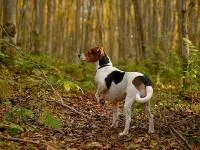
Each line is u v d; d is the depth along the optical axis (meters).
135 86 7.86
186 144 7.29
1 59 13.05
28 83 11.25
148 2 27.44
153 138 7.85
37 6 23.98
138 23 22.55
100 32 31.94
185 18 15.09
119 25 34.19
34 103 9.23
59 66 17.31
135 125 8.95
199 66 12.52
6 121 7.80
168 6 26.77
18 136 7.41
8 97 9.30
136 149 7.20
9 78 11.46
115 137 7.97
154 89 13.91
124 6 32.03
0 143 6.80
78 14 30.73
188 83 12.98
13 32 14.26
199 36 27.00
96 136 8.02
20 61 13.13
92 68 20.53
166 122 8.95
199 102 12.01
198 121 9.09
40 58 16.25
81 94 12.56
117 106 8.70
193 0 21.89
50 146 6.83
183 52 15.19
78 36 30.45
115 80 8.23
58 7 37.00
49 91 11.16
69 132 8.16
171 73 16.61
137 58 26.02
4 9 14.32
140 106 10.20
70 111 9.86
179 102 11.60
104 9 42.22
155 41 25.14
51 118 7.98
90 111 10.50
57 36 37.94
